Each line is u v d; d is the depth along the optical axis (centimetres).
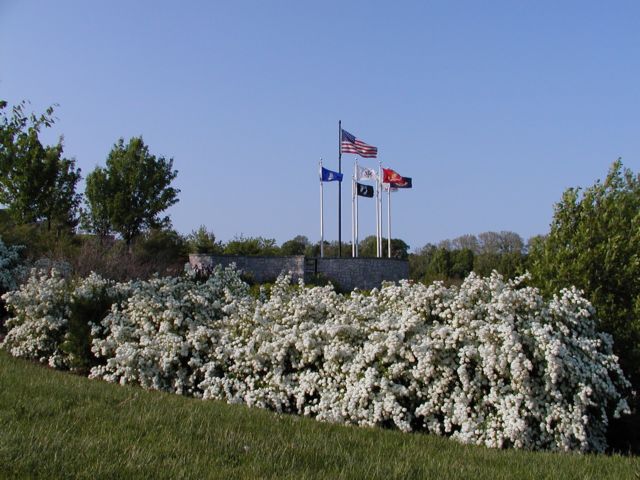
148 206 3425
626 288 796
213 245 4112
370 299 865
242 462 515
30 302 1166
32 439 539
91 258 2227
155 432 591
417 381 714
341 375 751
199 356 901
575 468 539
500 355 658
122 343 962
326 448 565
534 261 895
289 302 908
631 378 753
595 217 841
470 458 567
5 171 1458
